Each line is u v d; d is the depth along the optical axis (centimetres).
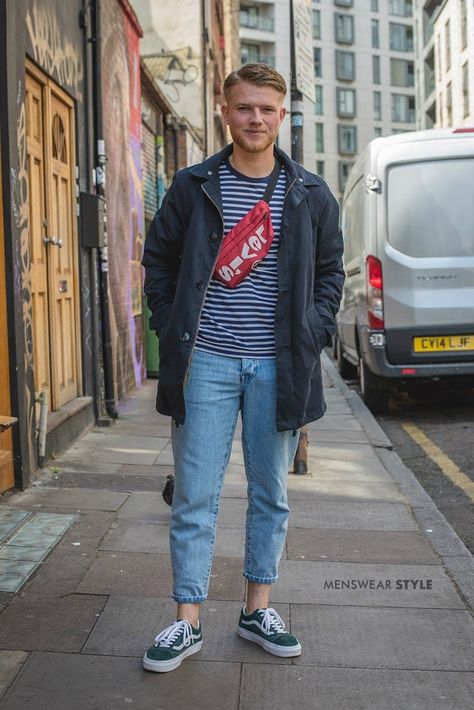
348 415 891
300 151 643
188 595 318
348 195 1175
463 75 4409
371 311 891
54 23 683
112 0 941
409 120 9794
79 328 758
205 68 1939
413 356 887
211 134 2155
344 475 616
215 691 296
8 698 289
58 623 347
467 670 314
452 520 548
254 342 308
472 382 995
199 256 302
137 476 594
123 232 1000
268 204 305
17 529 463
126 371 1007
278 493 324
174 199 312
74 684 299
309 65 661
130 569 408
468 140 898
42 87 658
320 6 8969
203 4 1930
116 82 967
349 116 9238
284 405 306
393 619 357
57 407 682
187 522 317
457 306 881
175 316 304
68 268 734
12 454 538
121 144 998
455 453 752
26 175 566
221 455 317
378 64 9456
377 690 299
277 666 315
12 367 536
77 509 504
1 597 372
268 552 327
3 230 529
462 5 4394
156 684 300
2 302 530
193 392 310
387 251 888
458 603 374
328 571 412
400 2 9556
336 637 340
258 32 8319
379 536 468
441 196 892
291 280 304
